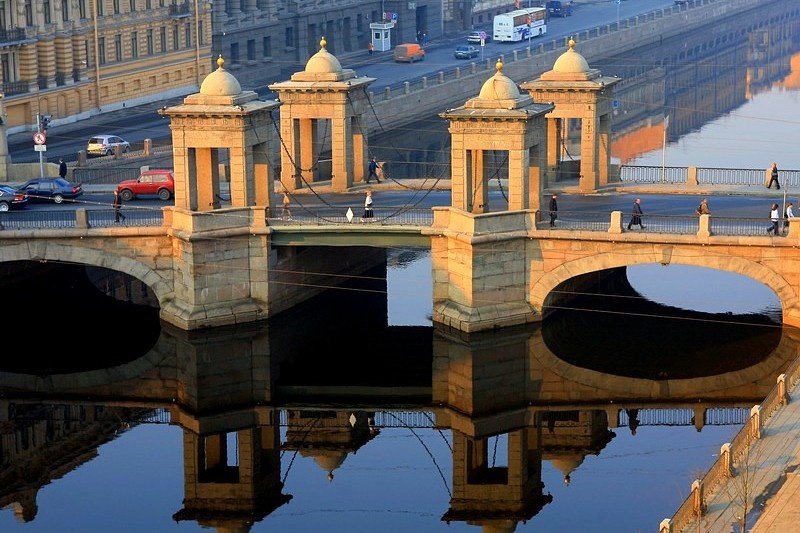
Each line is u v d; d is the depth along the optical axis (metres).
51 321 143.62
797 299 126.94
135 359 132.50
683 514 82.25
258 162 137.88
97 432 116.44
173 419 119.56
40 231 135.50
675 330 134.25
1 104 161.62
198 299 133.00
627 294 145.75
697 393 119.75
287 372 129.00
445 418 118.62
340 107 149.00
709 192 145.88
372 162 153.88
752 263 127.12
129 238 135.50
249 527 98.56
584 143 148.25
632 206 140.62
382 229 133.12
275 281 136.12
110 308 147.75
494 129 130.25
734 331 133.12
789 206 128.75
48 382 127.62
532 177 135.12
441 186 150.75
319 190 151.00
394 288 151.38
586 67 150.38
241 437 115.69
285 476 107.69
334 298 148.00
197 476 107.69
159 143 193.38
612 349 129.88
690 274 152.88
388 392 124.56
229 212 133.50
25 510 101.00
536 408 118.75
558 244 130.50
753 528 82.19
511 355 129.50
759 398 118.25
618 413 116.44
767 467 89.81
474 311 130.25
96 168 167.25
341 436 115.12
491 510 100.06
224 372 128.88
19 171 162.62
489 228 129.88
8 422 118.81
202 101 134.75
